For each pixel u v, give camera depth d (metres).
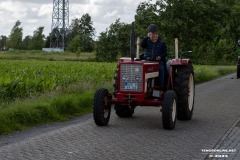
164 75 10.98
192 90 11.86
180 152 7.58
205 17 27.33
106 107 10.27
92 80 18.61
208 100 15.76
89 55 94.12
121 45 70.75
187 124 10.66
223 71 37.47
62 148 7.77
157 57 10.65
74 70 23.84
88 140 8.49
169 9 26.94
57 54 98.69
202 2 27.28
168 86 10.92
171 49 26.45
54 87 15.35
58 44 125.38
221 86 22.52
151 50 10.87
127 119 11.30
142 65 9.95
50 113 11.12
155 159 7.07
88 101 13.27
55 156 7.17
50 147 7.84
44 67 27.39
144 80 9.95
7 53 98.19
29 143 8.17
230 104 14.63
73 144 8.11
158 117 11.70
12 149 7.65
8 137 8.79
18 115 10.23
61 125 10.30
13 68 24.91
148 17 26.89
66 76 18.33
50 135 8.98
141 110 12.95
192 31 26.78
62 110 11.84
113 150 7.66
